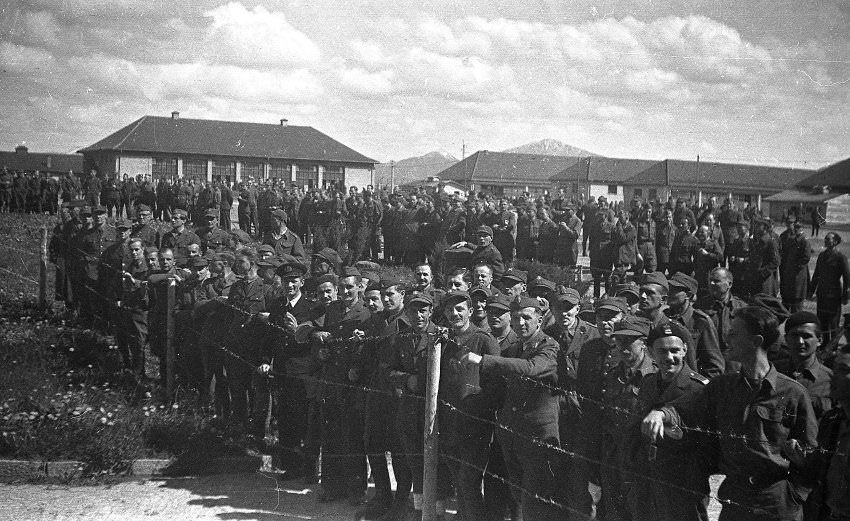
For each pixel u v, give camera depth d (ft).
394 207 82.58
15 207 110.73
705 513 16.98
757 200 57.11
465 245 45.98
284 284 30.32
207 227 54.54
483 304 23.04
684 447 16.71
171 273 38.01
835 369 14.33
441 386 21.13
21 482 27.32
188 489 26.50
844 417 14.79
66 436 29.12
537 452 19.60
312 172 170.19
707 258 56.08
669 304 24.77
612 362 19.19
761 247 41.50
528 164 205.26
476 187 199.62
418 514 22.24
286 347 28.48
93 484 27.17
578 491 19.72
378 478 23.54
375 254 86.84
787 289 37.76
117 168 153.48
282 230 50.57
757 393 15.35
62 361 40.60
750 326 15.40
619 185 153.28
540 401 19.72
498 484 21.65
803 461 14.83
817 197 33.04
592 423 19.40
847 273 32.32
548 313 24.99
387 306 24.43
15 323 47.01
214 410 32.53
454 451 21.01
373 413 23.47
